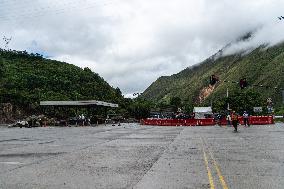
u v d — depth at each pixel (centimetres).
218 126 5284
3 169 1234
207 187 902
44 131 4403
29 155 1681
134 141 2520
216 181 982
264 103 11781
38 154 1725
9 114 9006
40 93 12306
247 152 1723
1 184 963
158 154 1680
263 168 1216
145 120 6812
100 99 14550
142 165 1316
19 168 1256
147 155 1645
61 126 6581
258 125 5319
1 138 3008
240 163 1342
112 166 1295
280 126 4856
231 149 1872
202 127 4994
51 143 2422
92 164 1353
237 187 900
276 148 1908
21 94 10344
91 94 14725
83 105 7181
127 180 1014
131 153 1736
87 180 1018
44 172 1165
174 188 896
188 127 5109
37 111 9875
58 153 1767
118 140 2642
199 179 1015
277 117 9075
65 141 2603
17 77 13475
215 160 1434
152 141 2498
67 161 1449
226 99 12269
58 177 1069
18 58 16975
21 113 9462
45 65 16362
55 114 9581
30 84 13062
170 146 2094
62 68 16388
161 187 911
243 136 2889
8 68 14650
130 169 1219
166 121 6284
